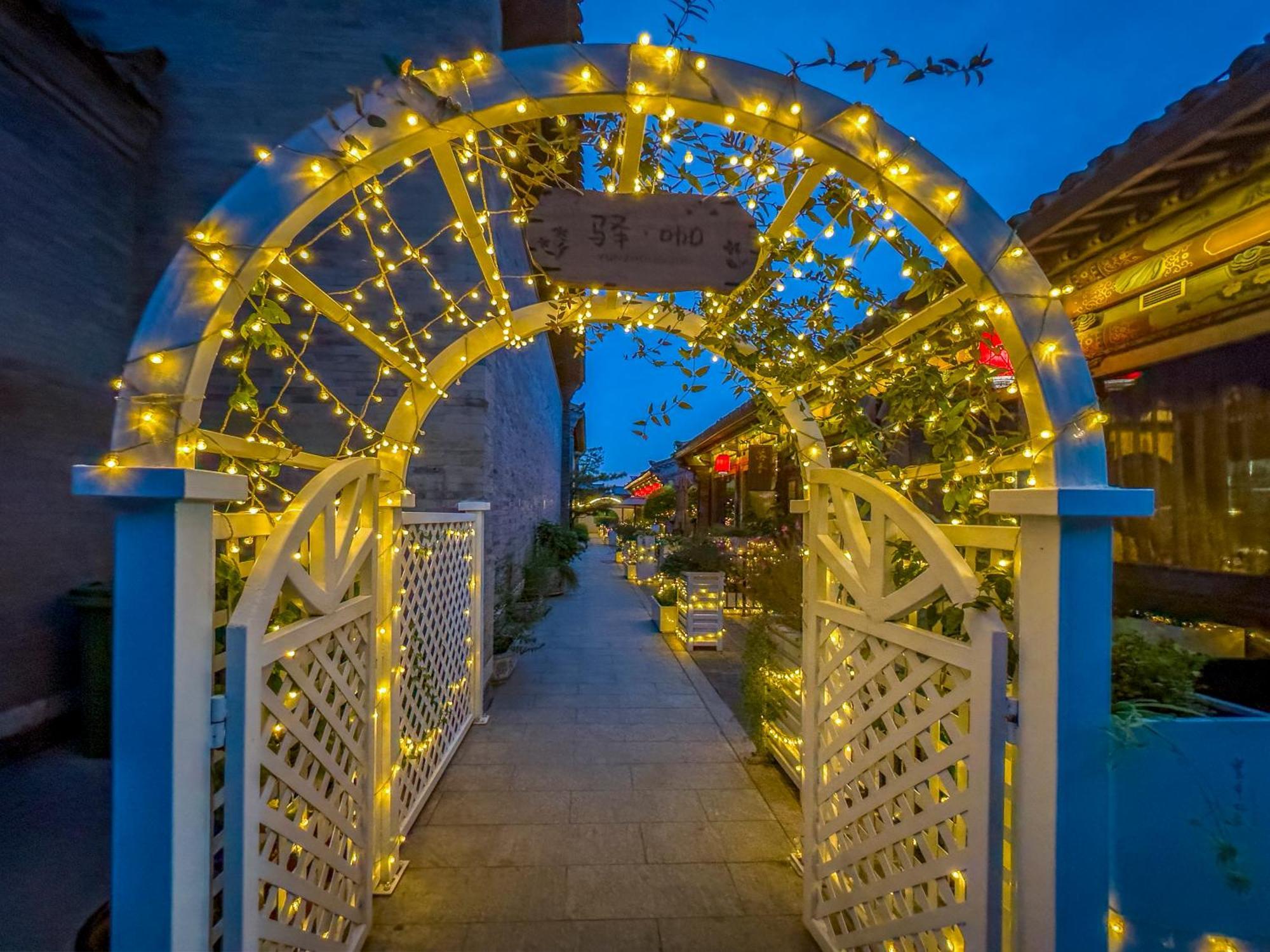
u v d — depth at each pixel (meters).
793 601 3.85
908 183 1.66
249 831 1.55
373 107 1.58
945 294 1.98
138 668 1.41
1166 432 2.99
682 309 2.72
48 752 3.91
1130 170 2.44
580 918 2.56
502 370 6.53
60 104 4.20
